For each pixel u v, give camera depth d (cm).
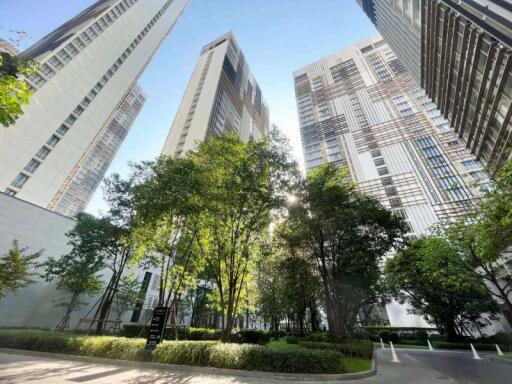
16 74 612
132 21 6625
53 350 1204
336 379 856
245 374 877
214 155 1433
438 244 1670
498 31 1481
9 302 2131
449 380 898
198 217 1363
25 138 4012
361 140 6203
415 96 6253
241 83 8900
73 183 7812
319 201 1731
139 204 1452
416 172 4975
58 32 6106
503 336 2512
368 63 7969
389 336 3278
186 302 3100
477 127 2019
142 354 1054
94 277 2289
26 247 2128
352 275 1884
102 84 5472
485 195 1171
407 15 2967
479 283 1584
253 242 1444
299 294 2580
